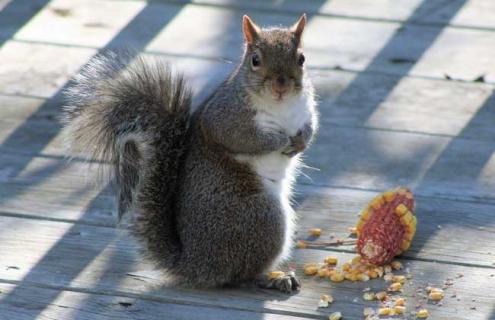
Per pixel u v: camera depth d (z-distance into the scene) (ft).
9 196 31.81
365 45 41.81
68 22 43.73
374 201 28.96
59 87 38.68
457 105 37.52
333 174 33.24
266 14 44.21
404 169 33.58
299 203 31.55
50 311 26.25
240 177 26.91
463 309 26.30
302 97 27.91
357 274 27.68
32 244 29.32
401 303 26.40
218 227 26.73
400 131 35.81
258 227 26.73
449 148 34.73
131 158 27.12
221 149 27.07
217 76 39.27
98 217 30.68
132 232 27.35
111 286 27.37
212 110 27.17
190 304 26.61
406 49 41.50
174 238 27.37
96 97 27.63
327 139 35.32
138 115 27.27
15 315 26.08
